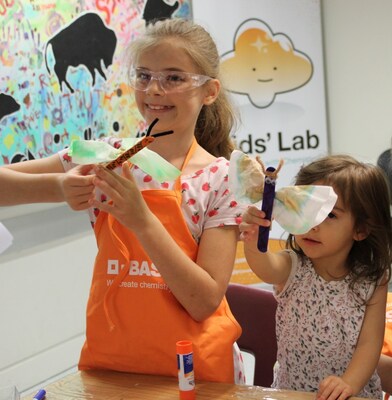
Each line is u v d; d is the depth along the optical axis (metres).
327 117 3.41
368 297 1.39
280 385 1.48
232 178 1.15
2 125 2.34
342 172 1.37
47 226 2.58
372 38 3.31
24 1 2.37
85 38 2.60
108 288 1.28
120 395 1.20
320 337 1.41
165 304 1.25
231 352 1.30
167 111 1.32
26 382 2.57
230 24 3.13
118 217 1.17
